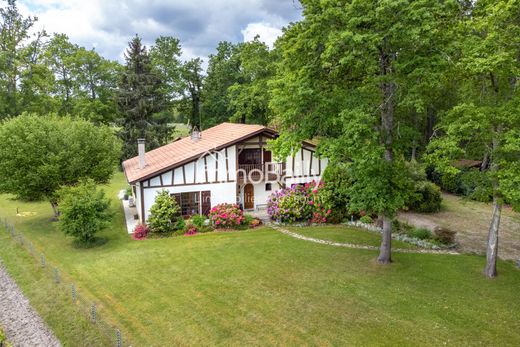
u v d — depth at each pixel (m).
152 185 22.03
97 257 17.72
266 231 21.59
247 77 45.16
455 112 12.76
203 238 20.39
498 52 11.53
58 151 22.86
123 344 10.63
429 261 16.47
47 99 43.84
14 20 41.62
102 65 51.00
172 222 22.16
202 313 12.18
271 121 38.53
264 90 37.00
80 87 50.72
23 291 14.25
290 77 15.91
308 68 14.62
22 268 16.42
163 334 11.08
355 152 13.57
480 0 12.57
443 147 12.73
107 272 15.80
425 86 13.59
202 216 22.80
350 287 13.86
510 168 11.80
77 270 16.08
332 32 12.91
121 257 17.58
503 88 12.98
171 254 17.89
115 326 11.57
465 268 15.59
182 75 51.53
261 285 14.20
